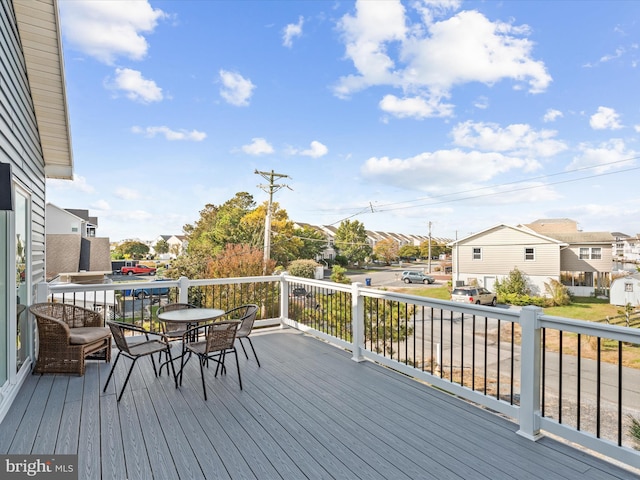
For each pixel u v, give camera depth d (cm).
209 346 302
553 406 600
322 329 553
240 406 280
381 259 4906
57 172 516
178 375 347
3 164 226
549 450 217
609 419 545
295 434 237
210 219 3434
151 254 5628
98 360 392
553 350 946
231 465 202
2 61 274
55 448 219
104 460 206
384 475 192
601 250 2006
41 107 413
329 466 201
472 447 221
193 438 231
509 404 247
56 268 1708
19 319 336
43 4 321
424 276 2812
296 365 382
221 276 1205
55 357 345
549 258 1922
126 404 283
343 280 1950
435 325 1236
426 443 225
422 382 335
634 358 867
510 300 1847
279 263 2712
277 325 623
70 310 385
